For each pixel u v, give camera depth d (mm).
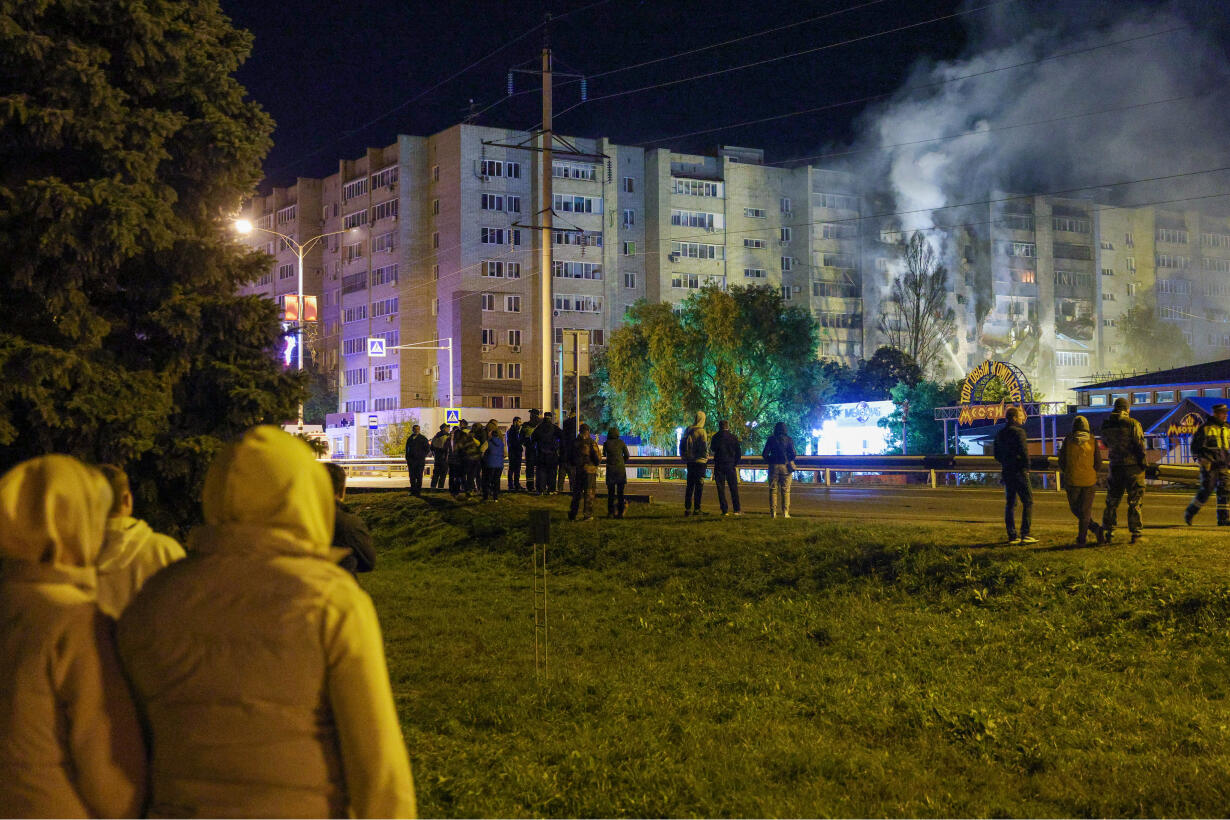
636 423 68438
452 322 96375
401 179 99562
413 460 29719
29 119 9969
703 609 14039
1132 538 14023
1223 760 6980
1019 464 14438
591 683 9742
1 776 2498
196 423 11297
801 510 23125
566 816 6152
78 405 9898
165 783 2432
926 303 117625
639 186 107438
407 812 2502
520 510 24266
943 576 13461
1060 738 7695
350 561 8328
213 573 2457
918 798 6473
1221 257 141375
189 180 11641
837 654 11148
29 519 2633
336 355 109375
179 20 11703
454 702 9164
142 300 11133
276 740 2383
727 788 6605
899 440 70062
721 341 64812
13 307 10250
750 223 112250
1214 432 16125
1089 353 131125
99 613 2629
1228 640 10023
